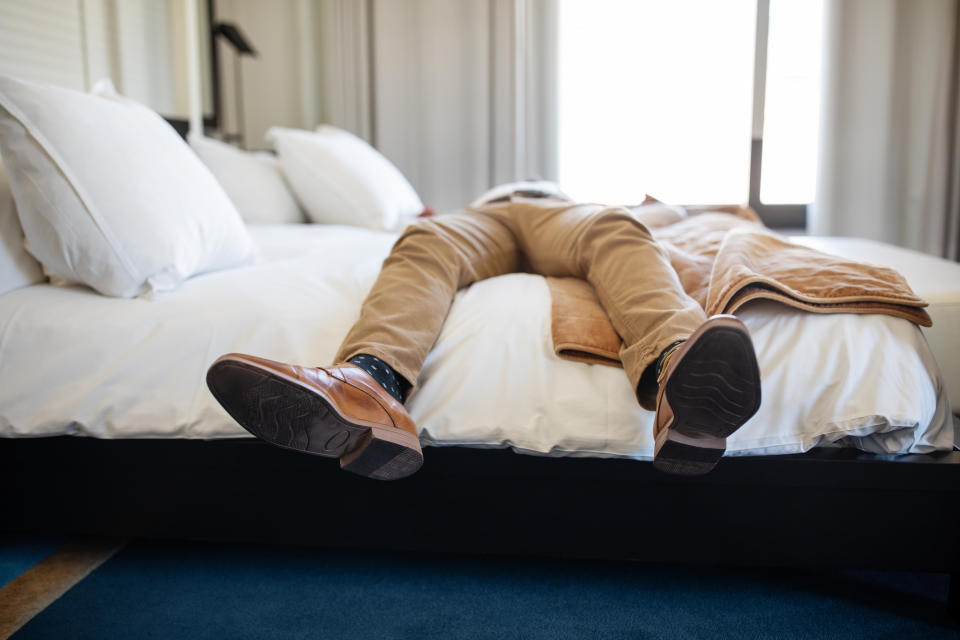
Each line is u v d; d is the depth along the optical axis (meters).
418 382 1.07
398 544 1.10
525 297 1.17
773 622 1.02
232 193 2.25
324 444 0.92
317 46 3.77
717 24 3.41
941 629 1.00
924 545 1.01
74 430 1.09
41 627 0.99
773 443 1.00
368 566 1.18
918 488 0.99
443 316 1.13
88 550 1.23
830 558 1.03
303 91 3.72
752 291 1.06
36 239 1.17
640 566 1.18
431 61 3.56
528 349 1.06
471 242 1.32
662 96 3.48
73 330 1.11
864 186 3.31
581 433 1.00
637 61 3.48
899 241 3.36
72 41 2.42
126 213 1.17
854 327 1.04
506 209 1.49
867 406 0.97
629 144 3.53
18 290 1.21
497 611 1.04
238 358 0.82
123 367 1.09
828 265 1.13
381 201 2.41
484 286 1.27
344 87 3.64
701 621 1.02
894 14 3.18
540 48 3.48
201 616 1.02
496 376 1.05
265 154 2.83
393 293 1.11
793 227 3.49
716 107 3.46
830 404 0.99
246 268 1.36
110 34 2.62
